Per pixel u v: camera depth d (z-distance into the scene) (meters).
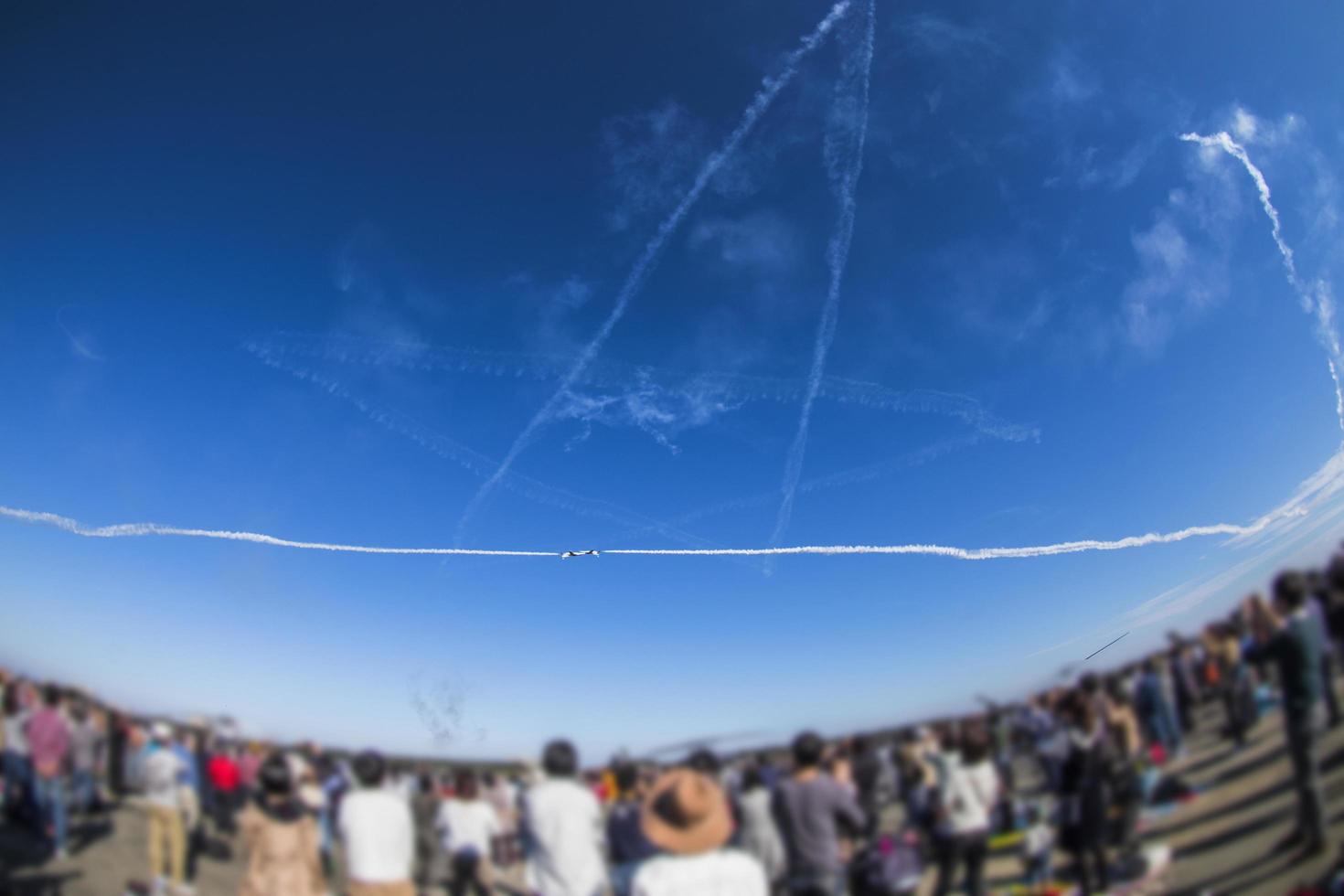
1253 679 2.73
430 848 2.73
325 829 2.78
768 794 2.70
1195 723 2.77
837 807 2.68
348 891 2.74
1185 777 2.71
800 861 2.65
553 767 2.73
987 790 2.77
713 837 2.63
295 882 2.74
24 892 2.55
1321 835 2.49
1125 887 2.59
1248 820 2.59
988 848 2.74
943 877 2.69
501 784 2.75
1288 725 2.64
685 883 2.59
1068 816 2.72
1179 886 2.54
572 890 2.65
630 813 2.69
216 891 2.69
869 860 2.68
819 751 2.75
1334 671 2.60
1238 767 2.67
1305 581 2.74
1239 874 2.51
